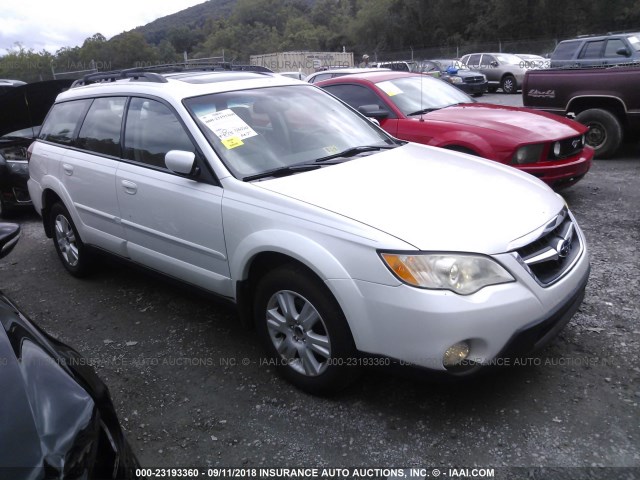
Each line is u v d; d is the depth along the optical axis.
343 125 4.28
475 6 46.44
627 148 9.49
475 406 2.99
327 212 2.92
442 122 6.16
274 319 3.24
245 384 3.36
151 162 3.94
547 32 41.38
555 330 2.93
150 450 2.85
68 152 4.81
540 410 2.92
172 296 4.71
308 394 3.20
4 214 7.90
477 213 2.94
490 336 2.63
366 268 2.71
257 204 3.18
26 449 1.64
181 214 3.62
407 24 51.75
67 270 5.33
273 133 3.84
